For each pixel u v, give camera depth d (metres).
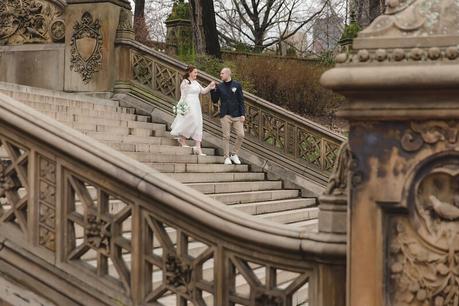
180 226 3.93
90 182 4.21
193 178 10.12
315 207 12.51
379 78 3.12
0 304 4.43
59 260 4.29
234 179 11.61
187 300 3.93
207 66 20.84
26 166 4.48
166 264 3.96
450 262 3.12
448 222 3.13
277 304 3.66
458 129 3.11
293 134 13.65
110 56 13.80
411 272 3.19
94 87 13.88
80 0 14.00
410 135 3.18
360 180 3.26
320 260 3.48
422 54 3.13
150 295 3.99
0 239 4.50
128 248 4.07
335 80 3.19
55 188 4.34
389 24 3.25
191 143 12.95
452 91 3.08
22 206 4.47
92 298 4.16
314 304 3.54
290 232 3.61
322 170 13.34
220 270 3.81
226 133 12.30
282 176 13.19
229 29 43.53
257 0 39.06
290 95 23.11
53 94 11.69
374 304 3.21
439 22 3.20
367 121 3.25
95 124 10.59
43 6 14.47
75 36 14.08
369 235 3.23
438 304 3.14
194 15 23.83
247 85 21.36
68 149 4.20
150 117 13.27
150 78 13.71
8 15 14.76
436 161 3.15
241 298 3.77
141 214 4.04
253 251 3.73
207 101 13.56
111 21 13.81
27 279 4.37
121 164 4.07
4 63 14.74
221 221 3.76
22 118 4.39
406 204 3.17
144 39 28.28
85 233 4.22
